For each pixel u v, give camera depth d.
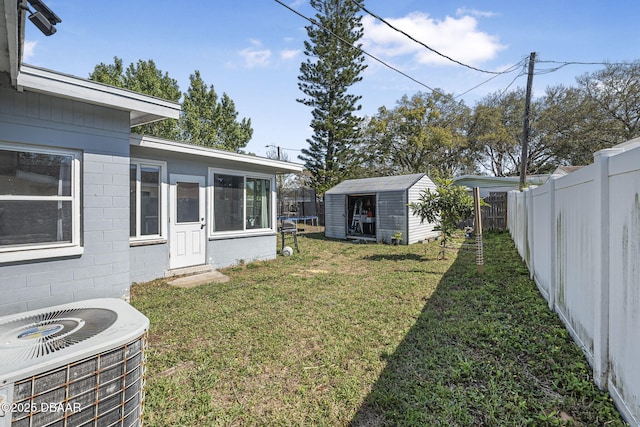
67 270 3.93
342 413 2.27
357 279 6.17
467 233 12.21
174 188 6.36
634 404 1.96
